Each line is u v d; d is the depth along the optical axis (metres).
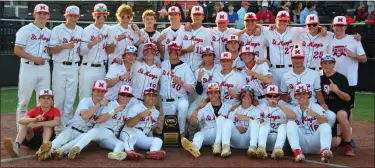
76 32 8.20
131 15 8.58
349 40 8.35
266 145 7.55
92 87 7.72
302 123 7.46
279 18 8.45
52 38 8.10
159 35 8.86
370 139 9.03
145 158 7.07
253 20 8.57
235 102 8.08
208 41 8.79
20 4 19.94
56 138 7.12
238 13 16.92
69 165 6.59
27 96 8.11
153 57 8.21
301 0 17.92
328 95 7.81
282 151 6.96
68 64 8.16
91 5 19.52
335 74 7.80
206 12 17.22
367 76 15.70
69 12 8.09
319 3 19.09
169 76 8.30
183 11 17.42
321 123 7.29
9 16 18.56
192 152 7.18
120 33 8.48
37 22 8.00
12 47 16.25
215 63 8.72
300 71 7.89
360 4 19.19
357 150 8.00
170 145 7.90
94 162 6.79
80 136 7.19
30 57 7.81
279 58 8.51
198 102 8.27
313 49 8.52
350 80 8.38
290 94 7.89
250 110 7.70
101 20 8.30
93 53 8.23
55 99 8.24
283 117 7.55
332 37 8.52
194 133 8.27
